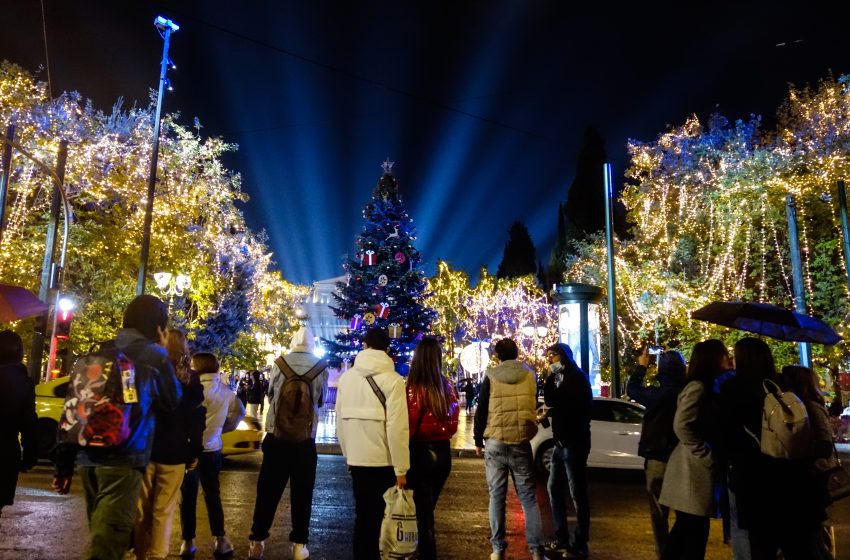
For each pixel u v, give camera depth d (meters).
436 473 5.47
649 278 27.22
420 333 27.89
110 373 3.93
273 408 6.11
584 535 6.52
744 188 25.33
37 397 12.59
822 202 24.19
